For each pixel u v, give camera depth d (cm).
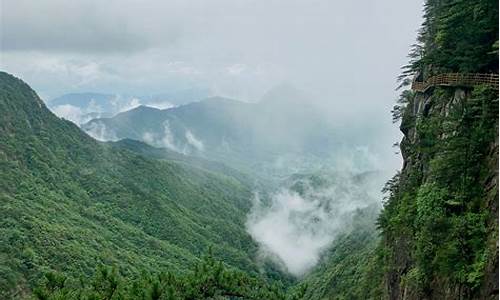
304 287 3453
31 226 15025
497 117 3853
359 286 10300
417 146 5212
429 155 4953
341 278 14100
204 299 3181
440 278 3925
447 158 4150
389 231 6175
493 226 3441
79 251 14900
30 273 12469
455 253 3644
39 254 13662
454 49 5034
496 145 3791
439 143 4591
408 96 6562
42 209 17875
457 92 4750
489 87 3900
